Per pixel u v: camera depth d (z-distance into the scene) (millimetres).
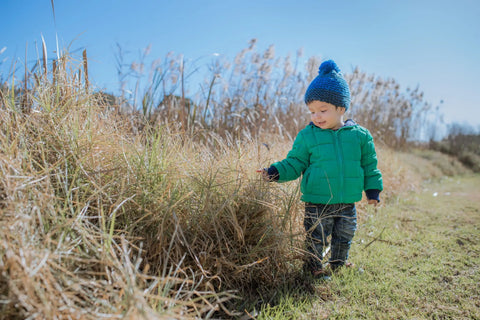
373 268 2328
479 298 1942
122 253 1445
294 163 2293
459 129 16266
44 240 1323
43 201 1468
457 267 2387
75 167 1832
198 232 1910
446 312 1795
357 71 5961
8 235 1221
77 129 1911
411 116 10422
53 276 1244
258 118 4586
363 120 6562
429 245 2867
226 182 2160
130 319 1086
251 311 1715
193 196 2020
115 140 2102
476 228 3486
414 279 2168
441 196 5824
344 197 2180
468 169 13117
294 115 5211
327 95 2203
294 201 2264
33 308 1101
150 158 2070
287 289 1979
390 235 3107
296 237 2201
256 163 2635
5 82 2010
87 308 1201
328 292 1977
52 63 2123
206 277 1674
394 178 5211
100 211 1706
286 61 5414
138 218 1825
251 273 1943
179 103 4062
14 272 1136
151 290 1398
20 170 1535
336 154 2209
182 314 1381
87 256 1386
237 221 1987
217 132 4059
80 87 2123
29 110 1976
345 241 2256
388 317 1728
